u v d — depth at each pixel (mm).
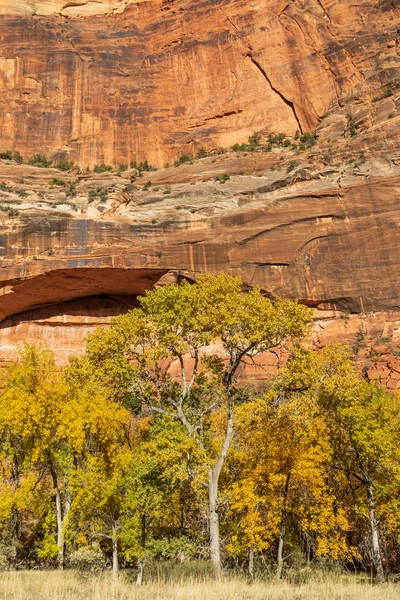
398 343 39969
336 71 62844
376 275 42875
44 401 21266
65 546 21188
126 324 19188
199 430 20141
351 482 21000
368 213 44094
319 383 18516
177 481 17703
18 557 23547
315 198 45875
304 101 64312
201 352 44781
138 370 19172
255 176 51156
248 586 13250
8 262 45469
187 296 19266
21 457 22969
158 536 19594
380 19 63000
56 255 45500
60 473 23547
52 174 57500
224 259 45562
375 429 17844
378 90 57656
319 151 51750
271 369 42031
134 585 12992
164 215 47719
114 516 20609
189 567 15430
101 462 20703
